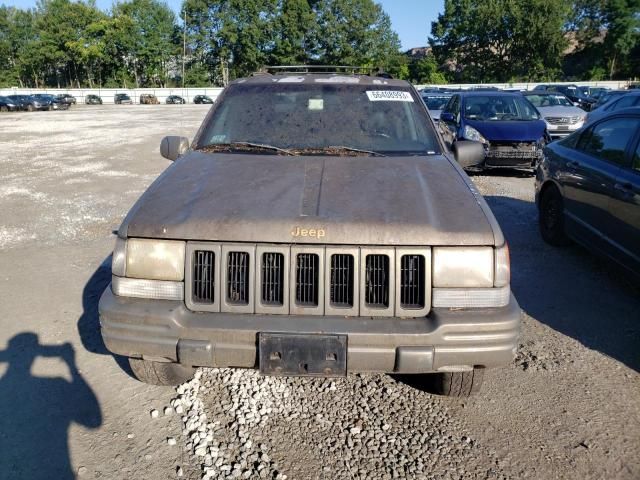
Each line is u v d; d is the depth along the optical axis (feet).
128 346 8.52
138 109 151.64
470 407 10.28
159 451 8.98
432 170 10.78
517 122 33.37
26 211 24.88
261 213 8.75
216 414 9.98
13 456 8.85
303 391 10.74
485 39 238.89
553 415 10.06
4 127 77.20
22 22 287.48
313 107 13.09
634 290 16.03
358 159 11.35
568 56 258.57
